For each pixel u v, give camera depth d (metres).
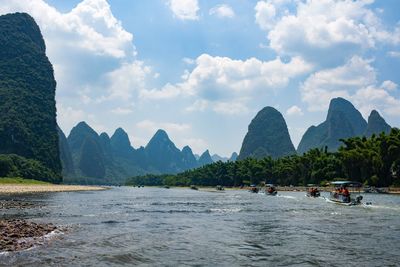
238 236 27.30
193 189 184.50
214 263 18.61
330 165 128.62
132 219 38.50
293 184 149.75
